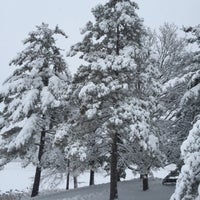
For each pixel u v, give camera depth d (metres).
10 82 22.20
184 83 17.38
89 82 15.00
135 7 17.20
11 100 22.52
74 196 18.59
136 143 15.86
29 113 21.91
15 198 21.73
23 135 19.81
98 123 16.55
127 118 14.18
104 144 17.23
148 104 16.03
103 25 16.02
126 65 14.46
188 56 19.09
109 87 14.76
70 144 16.14
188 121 17.45
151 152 14.73
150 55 16.53
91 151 16.95
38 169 22.17
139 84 16.72
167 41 20.75
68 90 16.58
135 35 17.12
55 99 20.41
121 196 17.08
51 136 21.91
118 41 17.30
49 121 21.55
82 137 16.36
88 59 15.99
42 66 22.97
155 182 20.56
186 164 7.89
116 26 16.30
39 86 21.94
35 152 21.91
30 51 22.80
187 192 7.70
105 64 15.02
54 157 21.38
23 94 21.48
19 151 20.98
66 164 22.23
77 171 20.52
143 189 18.12
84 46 16.97
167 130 17.92
